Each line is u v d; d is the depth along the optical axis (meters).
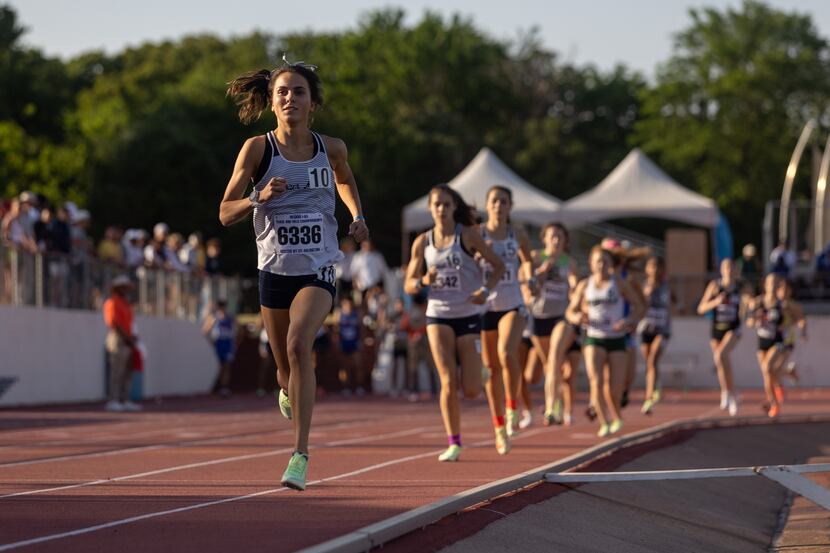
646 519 16.75
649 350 38.19
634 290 29.12
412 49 155.25
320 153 14.13
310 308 13.77
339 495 15.58
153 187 120.00
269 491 16.09
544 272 27.52
